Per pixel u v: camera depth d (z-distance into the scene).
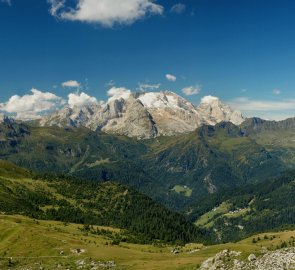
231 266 119.19
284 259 110.69
